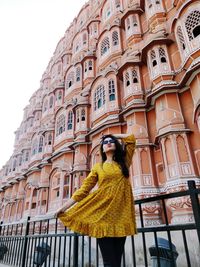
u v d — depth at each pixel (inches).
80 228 97.1
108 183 103.3
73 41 963.3
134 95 500.1
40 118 1034.1
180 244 300.5
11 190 1047.6
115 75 592.4
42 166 775.1
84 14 984.9
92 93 653.3
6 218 974.4
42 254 210.8
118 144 116.3
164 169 386.0
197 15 411.5
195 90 380.2
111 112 545.6
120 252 95.3
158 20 536.7
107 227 91.5
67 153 657.6
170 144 388.2
